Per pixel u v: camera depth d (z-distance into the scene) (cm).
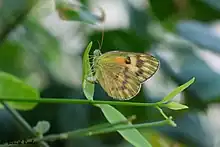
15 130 67
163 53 67
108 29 66
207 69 67
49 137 48
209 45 66
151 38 67
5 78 52
